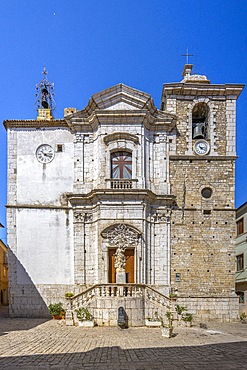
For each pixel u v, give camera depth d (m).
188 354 12.75
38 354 12.80
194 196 25.69
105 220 24.08
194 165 26.06
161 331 17.12
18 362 11.63
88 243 24.92
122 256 21.42
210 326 21.16
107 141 25.25
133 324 19.61
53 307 23.02
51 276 24.67
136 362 11.58
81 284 24.30
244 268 30.77
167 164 25.89
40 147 26.38
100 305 20.02
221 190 25.84
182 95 26.81
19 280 24.56
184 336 16.86
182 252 24.94
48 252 24.95
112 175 25.33
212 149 26.22
